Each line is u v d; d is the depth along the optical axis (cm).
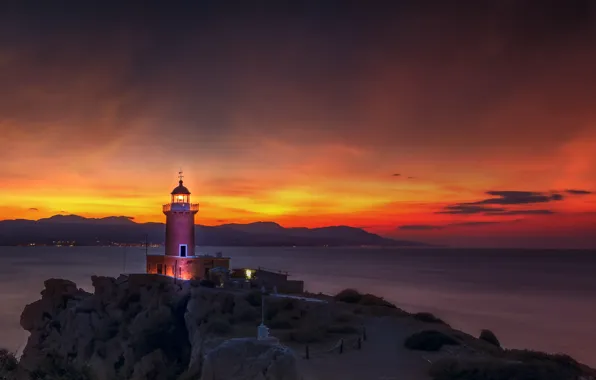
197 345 4838
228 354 2147
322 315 5300
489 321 10138
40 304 7269
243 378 2084
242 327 5019
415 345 4266
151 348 5722
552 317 10756
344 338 4600
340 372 3569
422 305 12319
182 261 7800
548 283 18900
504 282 19325
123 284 6862
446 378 3444
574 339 8425
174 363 5528
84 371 5997
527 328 9381
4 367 6831
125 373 5681
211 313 5406
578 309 11994
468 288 16588
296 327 5059
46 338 6750
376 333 4769
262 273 7550
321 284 16850
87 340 6256
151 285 6712
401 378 3456
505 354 4100
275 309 5425
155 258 8350
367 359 3909
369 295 6631
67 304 7025
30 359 6469
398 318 5488
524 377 3400
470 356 3866
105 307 6619
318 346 4331
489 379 3412
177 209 8225
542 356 3962
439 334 4381
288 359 2112
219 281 7250
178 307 6116
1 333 9112
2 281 17725
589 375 3644
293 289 7162
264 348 2169
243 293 5838
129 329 6044
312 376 3453
